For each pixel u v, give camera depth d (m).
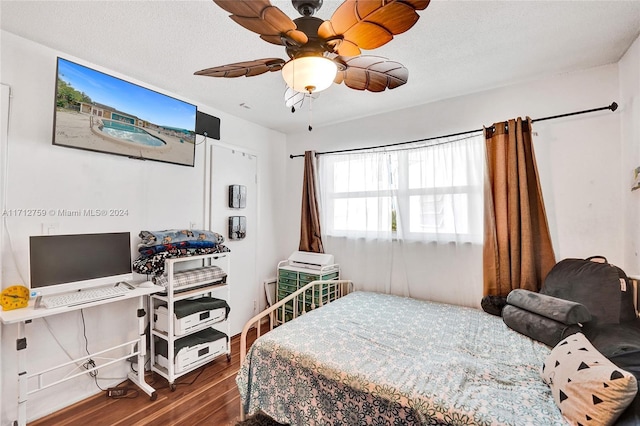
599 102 2.15
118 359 2.06
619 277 1.68
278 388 1.63
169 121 2.46
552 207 2.29
